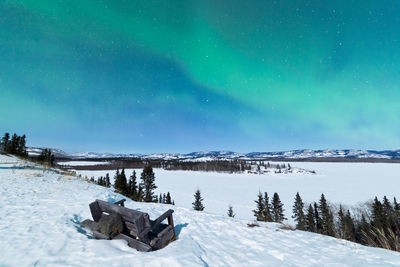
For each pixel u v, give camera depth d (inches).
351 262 181.8
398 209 1632.6
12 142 1060.5
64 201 306.3
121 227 199.3
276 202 2556.6
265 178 7470.5
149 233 208.2
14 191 335.0
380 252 214.5
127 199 460.8
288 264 173.9
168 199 2300.7
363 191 4864.7
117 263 143.9
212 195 4357.8
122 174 1494.8
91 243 172.1
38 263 135.6
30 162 797.2
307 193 4699.8
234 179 7012.8
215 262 168.1
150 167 2107.5
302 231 306.0
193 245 198.4
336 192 4778.5
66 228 199.6
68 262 140.1
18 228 190.2
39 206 266.8
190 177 7165.4
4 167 579.8
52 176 549.6
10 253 145.5
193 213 360.5
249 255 189.6
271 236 257.0
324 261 183.2
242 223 313.0
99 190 466.3
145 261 149.9
